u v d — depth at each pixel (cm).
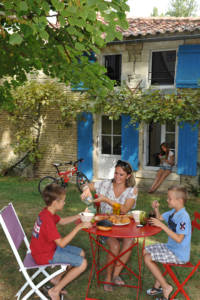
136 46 900
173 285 390
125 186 405
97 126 993
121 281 386
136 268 433
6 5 298
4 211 339
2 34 384
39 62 483
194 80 837
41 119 1066
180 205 338
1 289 373
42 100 1023
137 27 938
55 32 426
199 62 834
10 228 334
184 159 860
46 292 359
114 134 982
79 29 389
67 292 369
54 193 328
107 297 360
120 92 892
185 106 813
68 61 410
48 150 1071
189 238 330
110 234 325
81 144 999
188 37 825
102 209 414
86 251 487
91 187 422
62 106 979
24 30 312
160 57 912
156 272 338
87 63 412
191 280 405
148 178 922
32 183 1002
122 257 382
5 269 424
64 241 317
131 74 925
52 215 333
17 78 570
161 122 862
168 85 903
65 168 1049
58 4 273
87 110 952
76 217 371
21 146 1070
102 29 295
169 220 352
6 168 1137
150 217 342
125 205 393
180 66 852
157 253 339
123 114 912
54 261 324
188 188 870
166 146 862
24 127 1098
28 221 630
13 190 904
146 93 893
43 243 324
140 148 930
